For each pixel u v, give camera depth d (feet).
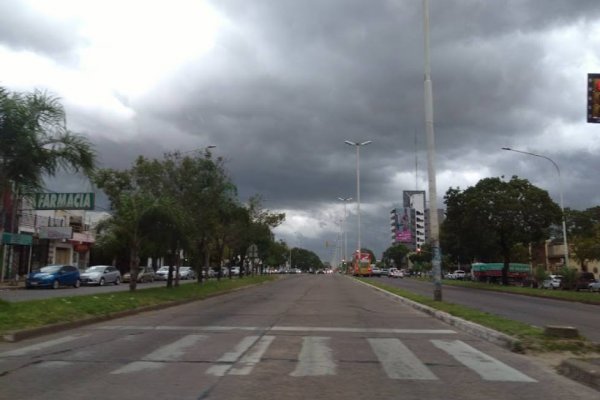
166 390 24.59
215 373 28.25
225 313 62.13
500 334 39.81
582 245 197.57
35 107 52.65
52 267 125.18
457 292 129.29
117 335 42.24
